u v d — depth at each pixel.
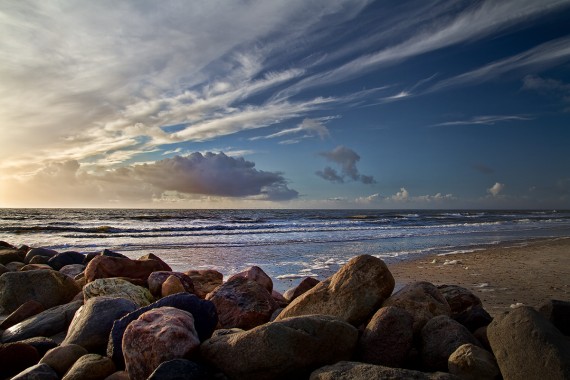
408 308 5.01
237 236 27.12
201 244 21.70
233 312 6.04
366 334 4.39
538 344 3.36
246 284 6.55
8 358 4.77
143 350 4.04
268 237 26.28
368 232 30.81
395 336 4.31
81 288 8.29
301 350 3.91
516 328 3.57
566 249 19.39
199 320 4.89
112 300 5.77
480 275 12.30
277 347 3.84
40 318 6.31
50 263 11.62
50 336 6.07
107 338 5.27
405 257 16.55
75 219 51.09
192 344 4.13
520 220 55.59
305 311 5.23
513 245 21.50
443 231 32.28
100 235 27.59
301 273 12.78
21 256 13.21
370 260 5.44
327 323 4.14
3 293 7.63
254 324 5.95
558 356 3.21
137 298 6.95
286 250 18.91
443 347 4.23
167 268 9.30
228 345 4.03
